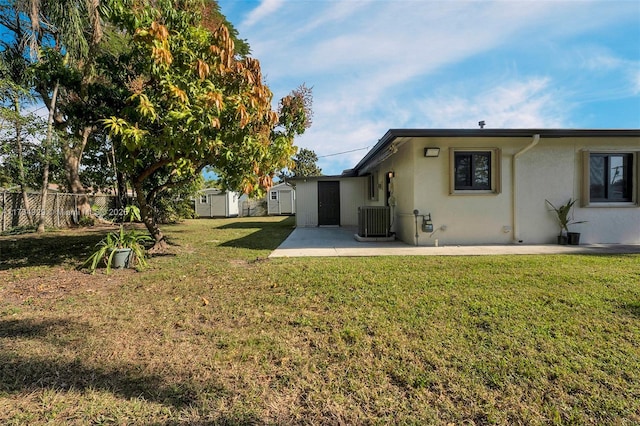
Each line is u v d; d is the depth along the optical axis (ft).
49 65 18.98
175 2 20.02
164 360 7.36
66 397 6.07
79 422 5.43
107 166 38.09
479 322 9.11
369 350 7.67
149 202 22.80
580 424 5.24
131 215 19.52
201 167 21.59
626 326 8.70
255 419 5.46
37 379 6.64
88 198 45.55
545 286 12.41
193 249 23.53
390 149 26.40
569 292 11.61
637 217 24.41
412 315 9.68
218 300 11.53
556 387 6.15
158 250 22.43
